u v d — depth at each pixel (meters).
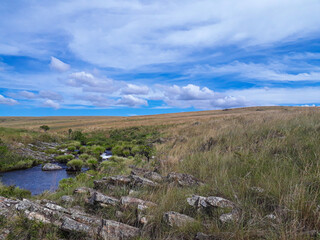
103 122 69.25
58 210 3.91
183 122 45.06
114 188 5.32
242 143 8.44
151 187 5.08
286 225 2.70
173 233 3.02
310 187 3.74
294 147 6.11
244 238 2.66
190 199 3.86
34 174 12.77
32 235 3.05
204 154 7.67
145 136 32.00
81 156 17.72
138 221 3.43
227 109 121.81
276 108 100.88
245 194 3.95
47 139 27.97
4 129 23.81
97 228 3.27
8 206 3.77
